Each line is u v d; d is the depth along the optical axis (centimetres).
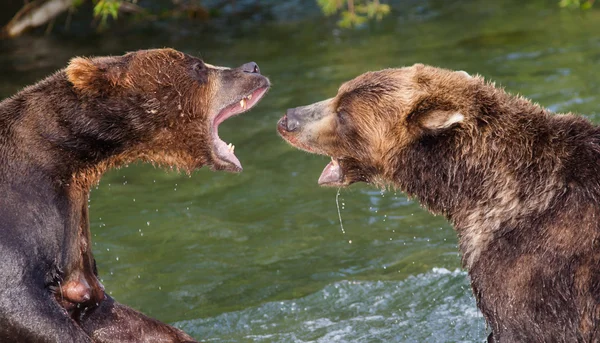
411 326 1175
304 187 1591
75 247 984
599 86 1853
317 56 2323
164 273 1334
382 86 988
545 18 2503
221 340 1171
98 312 1023
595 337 870
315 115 1030
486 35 2384
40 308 915
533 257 882
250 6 2883
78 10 2791
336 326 1185
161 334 1035
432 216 1469
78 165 980
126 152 1022
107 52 2430
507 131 936
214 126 1060
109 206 1548
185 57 1043
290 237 1427
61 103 972
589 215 870
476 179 941
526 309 886
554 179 902
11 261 911
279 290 1284
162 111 1020
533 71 2016
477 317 1185
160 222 1485
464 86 964
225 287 1298
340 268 1330
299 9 2830
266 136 1808
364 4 2759
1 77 2230
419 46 2336
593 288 862
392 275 1299
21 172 940
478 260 923
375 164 1008
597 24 2372
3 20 2673
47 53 2425
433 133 947
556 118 945
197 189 1609
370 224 1455
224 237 1434
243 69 1077
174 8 2802
